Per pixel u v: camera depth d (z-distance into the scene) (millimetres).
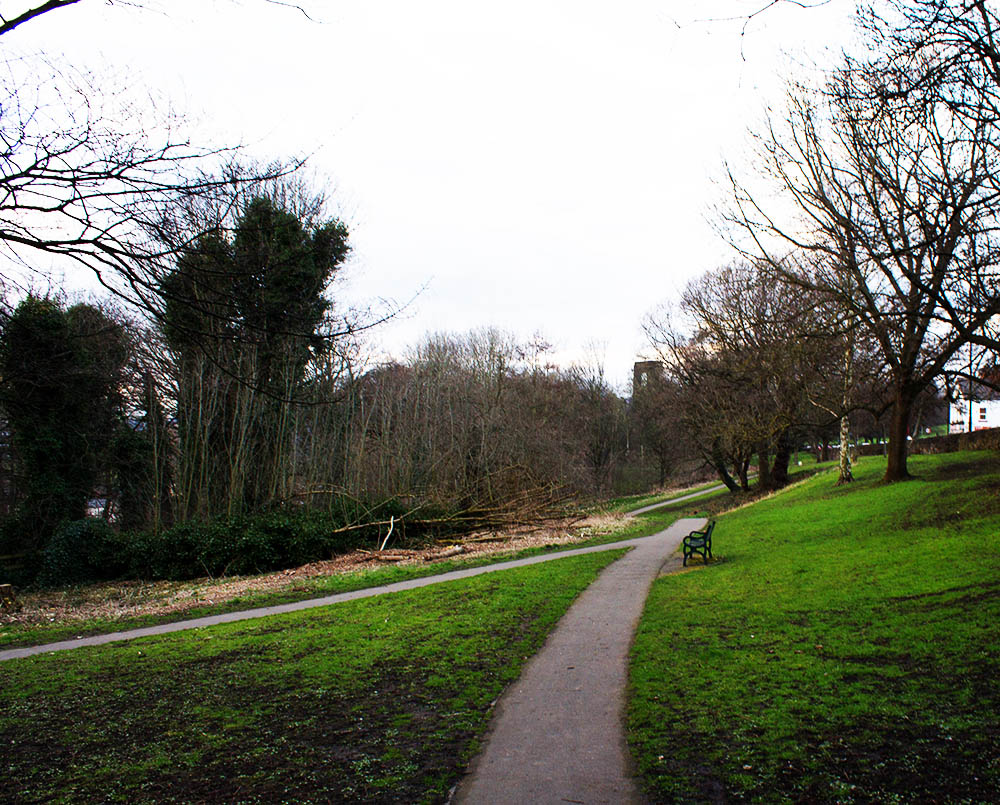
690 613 11445
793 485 40250
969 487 19891
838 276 21328
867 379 24859
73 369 18594
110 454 27469
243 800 5309
